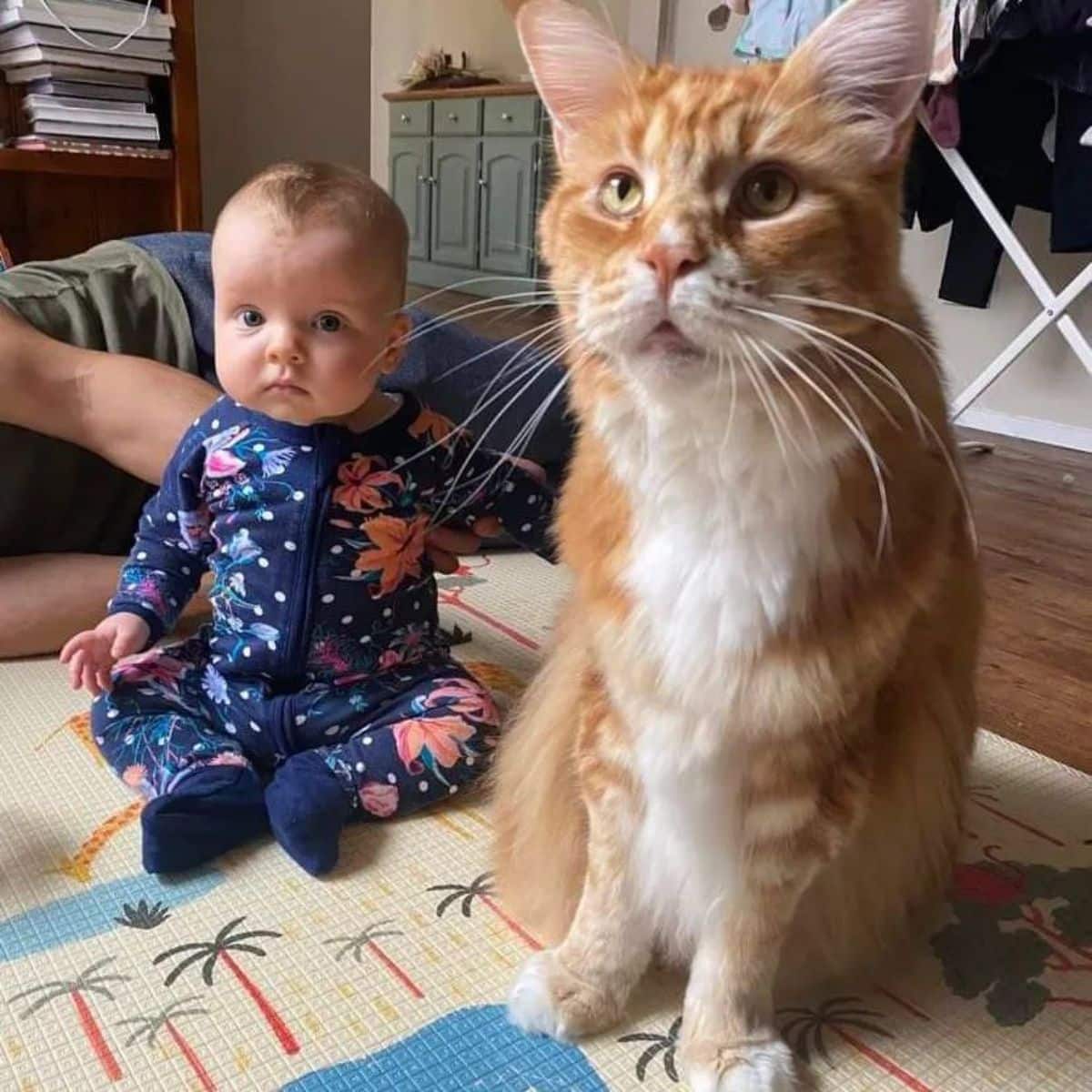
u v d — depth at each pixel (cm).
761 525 76
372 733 113
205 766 107
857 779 82
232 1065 82
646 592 80
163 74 283
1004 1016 92
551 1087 82
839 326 74
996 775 128
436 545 130
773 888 84
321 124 381
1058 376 308
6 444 146
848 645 77
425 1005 89
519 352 98
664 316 72
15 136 283
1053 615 183
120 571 139
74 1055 82
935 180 272
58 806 111
